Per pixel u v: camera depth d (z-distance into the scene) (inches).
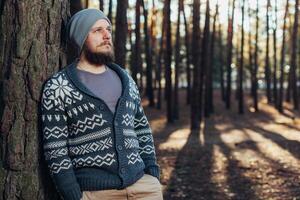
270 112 981.2
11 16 101.5
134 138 103.7
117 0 391.2
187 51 984.9
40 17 102.7
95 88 100.7
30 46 101.5
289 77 1129.4
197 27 682.8
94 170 98.8
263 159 413.4
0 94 102.0
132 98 104.7
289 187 306.8
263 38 1422.2
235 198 285.0
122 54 386.3
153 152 110.7
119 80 105.3
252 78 1178.0
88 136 98.3
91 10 103.7
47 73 103.8
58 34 106.3
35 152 102.9
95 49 102.6
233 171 362.0
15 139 101.3
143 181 104.5
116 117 99.5
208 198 284.7
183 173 355.3
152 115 909.8
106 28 104.0
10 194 102.2
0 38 102.2
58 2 105.9
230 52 995.3
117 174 98.9
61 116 98.1
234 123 818.2
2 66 101.9
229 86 1011.9
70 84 98.7
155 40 1135.6
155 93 1149.7
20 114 101.3
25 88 101.5
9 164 101.6
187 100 1024.9
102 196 99.2
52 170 97.2
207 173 355.9
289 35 1226.0
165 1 789.9
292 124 789.2
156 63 1161.4
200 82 816.9
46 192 106.0
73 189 96.3
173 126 775.1
